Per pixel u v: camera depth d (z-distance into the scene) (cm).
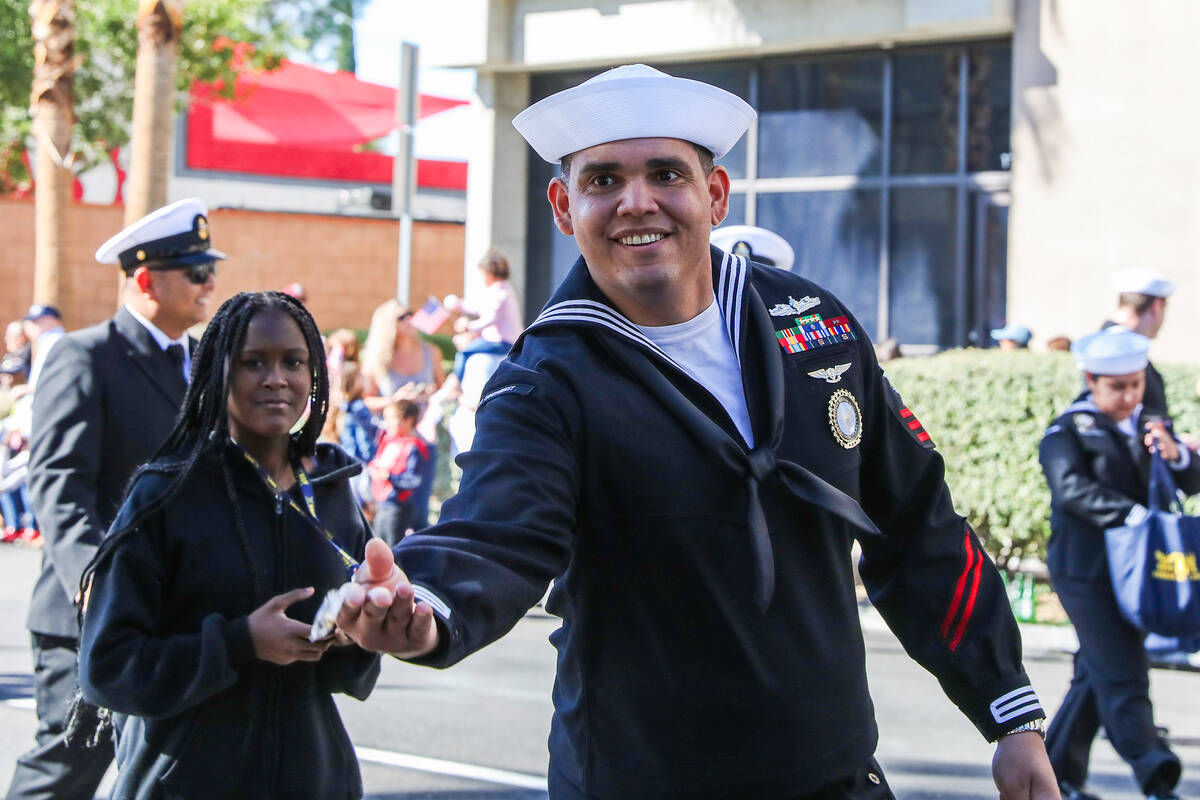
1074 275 1385
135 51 2216
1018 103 1411
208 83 2198
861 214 1534
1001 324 1466
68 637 450
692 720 253
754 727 253
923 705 762
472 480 244
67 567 432
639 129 256
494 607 224
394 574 199
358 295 2845
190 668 331
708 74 1609
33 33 1823
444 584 220
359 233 2842
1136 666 591
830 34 1494
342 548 374
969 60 1477
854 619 271
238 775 344
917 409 1071
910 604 286
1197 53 1330
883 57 1517
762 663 254
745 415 266
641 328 266
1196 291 1333
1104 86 1370
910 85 1508
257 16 2202
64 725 436
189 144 3111
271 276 2817
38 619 454
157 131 1583
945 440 1060
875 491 286
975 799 595
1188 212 1336
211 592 348
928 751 669
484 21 1650
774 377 264
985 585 286
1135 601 583
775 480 258
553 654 899
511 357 264
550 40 1639
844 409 271
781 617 256
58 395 447
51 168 1803
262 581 352
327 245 2831
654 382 255
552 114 260
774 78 1577
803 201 1563
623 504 253
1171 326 1341
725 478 254
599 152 258
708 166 268
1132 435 618
